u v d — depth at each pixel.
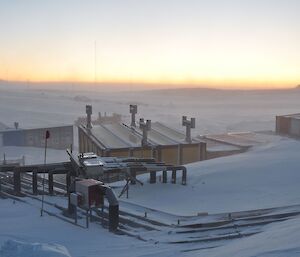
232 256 11.81
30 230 18.28
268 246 12.16
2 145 69.50
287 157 38.19
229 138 58.38
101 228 18.95
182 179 29.97
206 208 22.83
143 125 40.75
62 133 73.56
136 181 29.97
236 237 15.97
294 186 27.86
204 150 42.75
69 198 21.11
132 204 24.23
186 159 41.94
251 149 49.72
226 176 31.33
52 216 21.39
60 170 28.55
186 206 23.66
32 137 71.44
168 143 41.81
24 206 23.80
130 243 15.91
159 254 13.88
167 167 29.62
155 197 26.62
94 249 15.06
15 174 27.72
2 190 29.14
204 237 16.25
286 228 15.07
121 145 40.53
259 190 27.33
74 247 15.32
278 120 65.19
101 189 19.44
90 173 25.97
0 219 20.67
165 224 18.81
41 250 9.95
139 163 29.94
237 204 23.70
